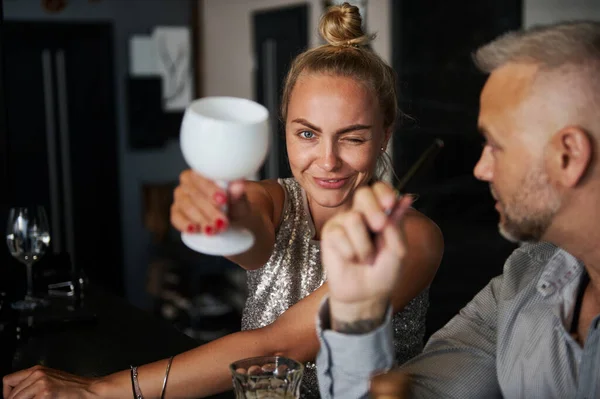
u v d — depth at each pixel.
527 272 1.44
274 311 1.78
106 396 1.45
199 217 1.05
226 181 1.05
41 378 1.48
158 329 2.12
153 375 1.45
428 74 4.98
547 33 1.05
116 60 6.54
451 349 1.49
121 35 6.54
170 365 1.45
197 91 6.88
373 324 1.04
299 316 1.44
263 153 1.03
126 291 6.72
